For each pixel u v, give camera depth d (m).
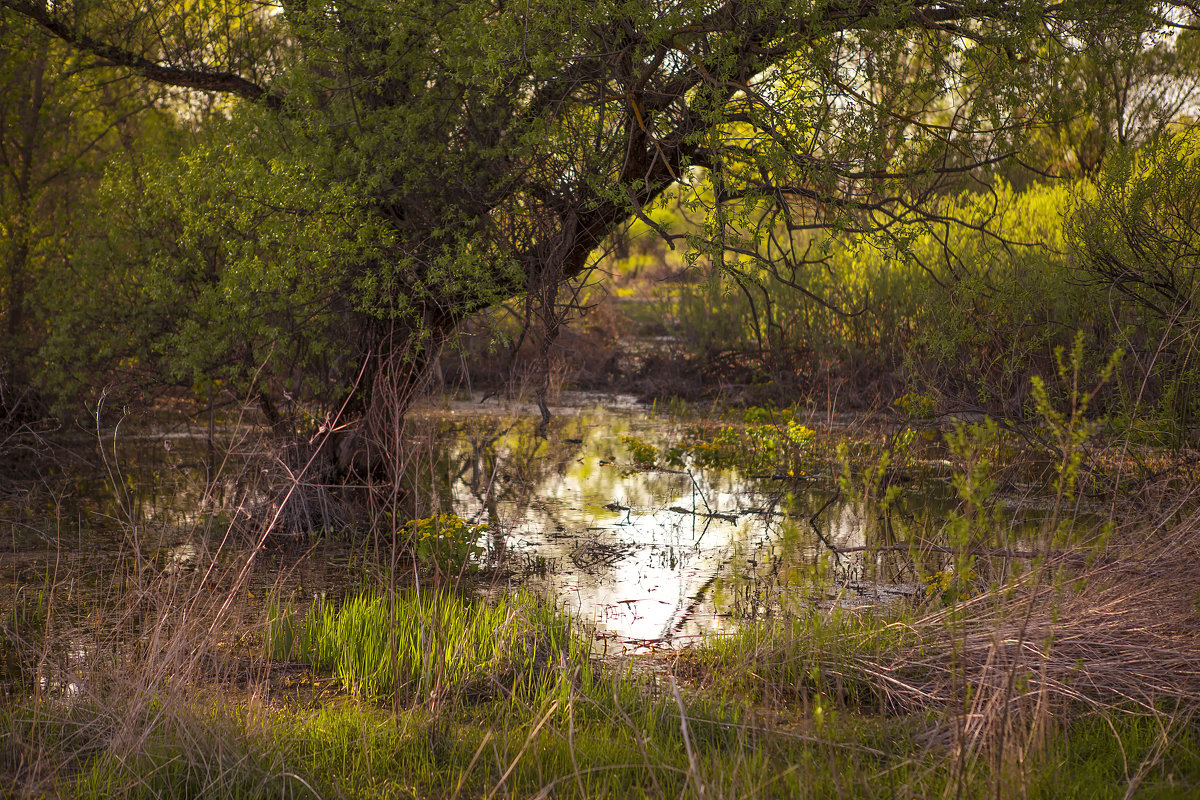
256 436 10.80
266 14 11.30
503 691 5.48
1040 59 7.44
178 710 4.74
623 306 28.75
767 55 7.31
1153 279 9.66
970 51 7.41
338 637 6.27
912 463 12.11
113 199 11.95
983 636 5.41
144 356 11.71
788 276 18.73
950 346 10.94
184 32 11.02
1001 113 7.44
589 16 7.21
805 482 11.93
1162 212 9.58
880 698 5.18
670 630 6.83
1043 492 9.82
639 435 16.02
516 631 5.93
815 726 4.70
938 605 6.32
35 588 7.65
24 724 4.91
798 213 8.20
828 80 7.04
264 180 8.62
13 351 13.98
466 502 11.12
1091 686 5.09
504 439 15.28
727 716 5.07
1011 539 8.00
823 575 7.64
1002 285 11.03
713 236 7.22
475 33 7.86
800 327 18.91
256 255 9.48
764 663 5.63
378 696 5.58
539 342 10.41
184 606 5.78
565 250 9.14
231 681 5.74
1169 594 5.52
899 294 16.78
